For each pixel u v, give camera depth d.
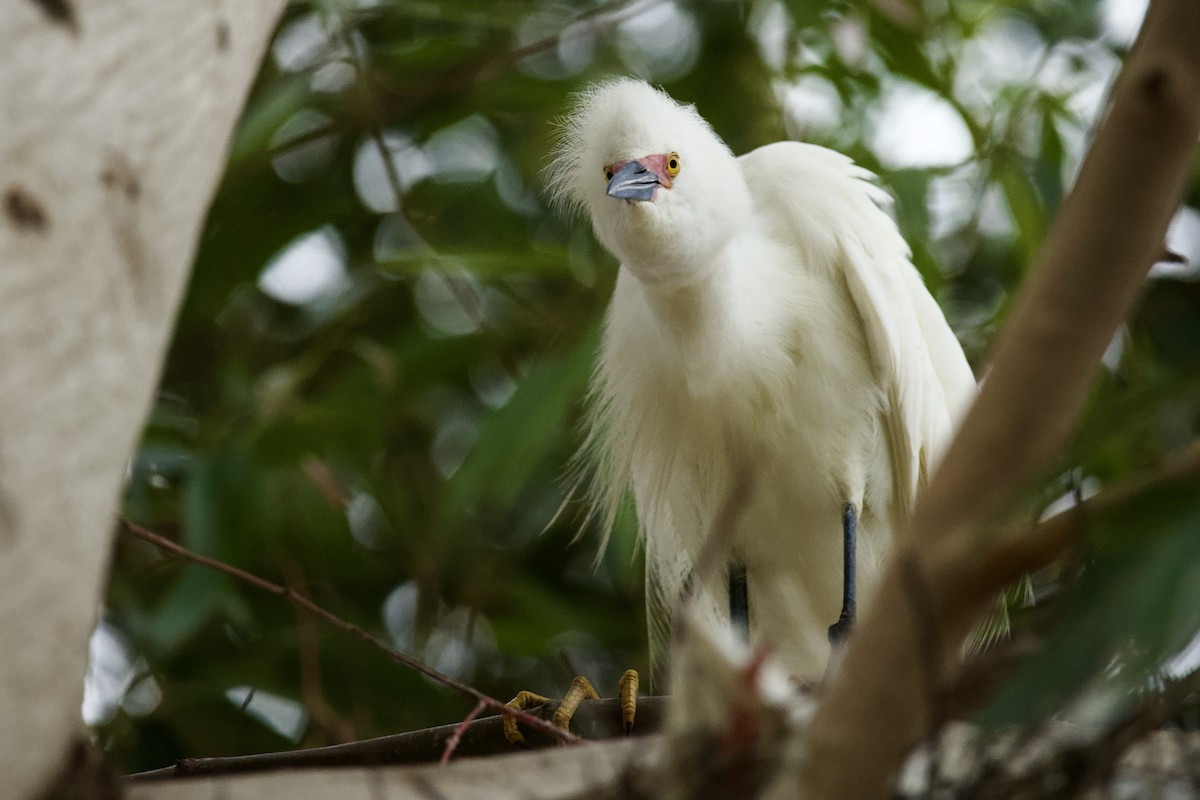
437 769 3.43
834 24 9.02
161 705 7.79
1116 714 3.41
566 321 9.17
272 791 3.18
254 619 8.08
